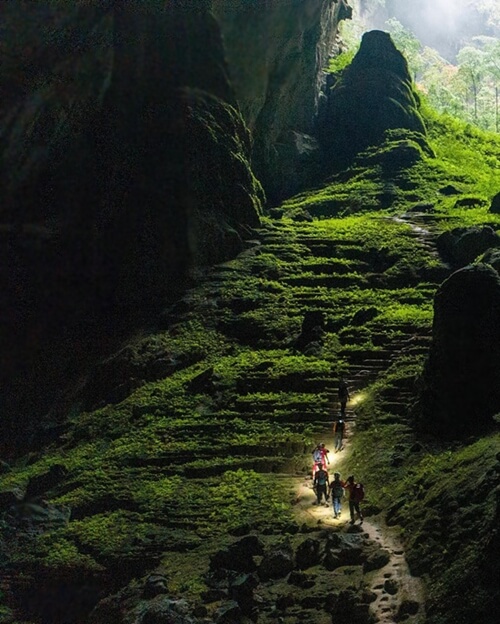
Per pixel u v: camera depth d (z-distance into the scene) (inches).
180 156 1235.9
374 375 898.1
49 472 822.5
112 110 1245.7
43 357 1130.0
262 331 1048.8
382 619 453.4
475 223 1267.2
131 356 1031.0
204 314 1103.0
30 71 1123.3
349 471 717.3
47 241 1184.2
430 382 733.9
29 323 1159.6
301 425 824.9
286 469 762.8
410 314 1015.6
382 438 748.6
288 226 1346.0
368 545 551.8
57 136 1197.7
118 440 869.2
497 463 525.7
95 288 1184.8
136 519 705.6
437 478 591.2
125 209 1205.7
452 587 438.9
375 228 1301.7
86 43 1168.8
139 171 1224.2
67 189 1207.6
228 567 580.4
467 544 471.2
